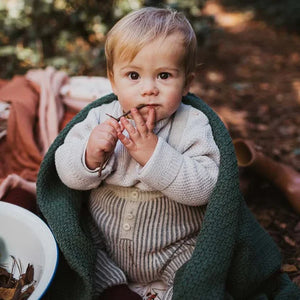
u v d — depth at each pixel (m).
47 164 1.42
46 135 2.05
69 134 1.45
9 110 2.05
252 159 1.99
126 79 1.29
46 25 3.79
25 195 1.66
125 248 1.40
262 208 2.11
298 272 1.72
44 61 3.71
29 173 1.93
